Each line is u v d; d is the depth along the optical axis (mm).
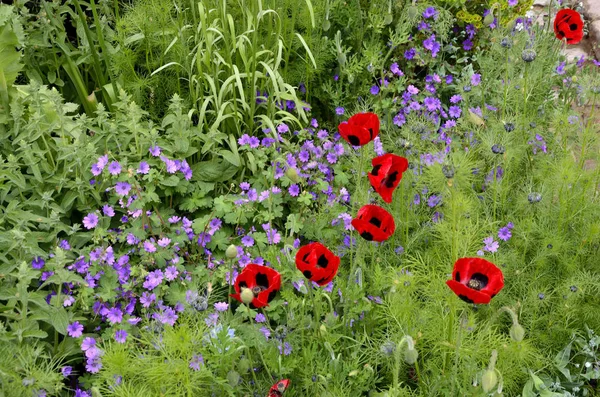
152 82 2545
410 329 1997
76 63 2555
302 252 1815
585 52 3312
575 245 2258
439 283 2006
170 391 1809
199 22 2625
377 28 2631
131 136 2314
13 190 2219
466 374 1912
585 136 2270
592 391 2115
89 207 2242
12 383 1851
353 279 2100
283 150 2479
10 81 2285
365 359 2049
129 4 2656
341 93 2641
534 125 2418
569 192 2256
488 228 2227
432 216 2320
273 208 2299
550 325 2145
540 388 2023
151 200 2273
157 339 1905
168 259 2219
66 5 2588
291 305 2016
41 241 2139
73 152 2199
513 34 2588
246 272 1815
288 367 1934
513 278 2199
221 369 1884
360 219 1840
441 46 2848
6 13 2299
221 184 2414
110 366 1826
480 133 2379
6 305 2021
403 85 2773
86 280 2113
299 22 2633
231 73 2469
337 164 2461
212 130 2373
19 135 2209
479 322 2119
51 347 2055
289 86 2486
